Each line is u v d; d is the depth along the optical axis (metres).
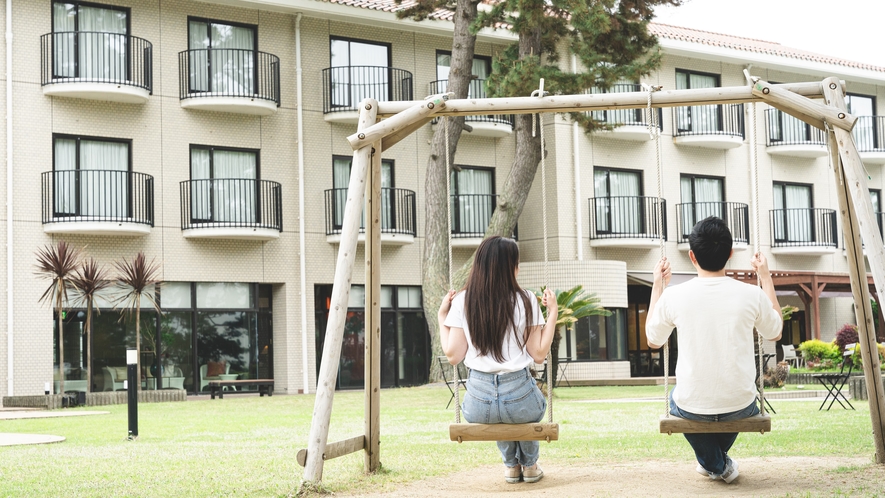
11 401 18.75
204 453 7.93
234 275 22.80
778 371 19.20
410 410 14.52
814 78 30.66
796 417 10.90
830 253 30.02
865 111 31.91
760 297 5.21
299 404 17.30
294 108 23.83
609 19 19.44
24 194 20.47
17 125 20.50
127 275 20.36
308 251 23.80
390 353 24.72
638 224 27.23
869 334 6.02
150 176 21.66
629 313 27.52
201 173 22.69
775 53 29.42
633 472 6.00
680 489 5.21
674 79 28.31
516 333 5.35
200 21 22.83
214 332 22.66
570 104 6.25
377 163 6.50
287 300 23.42
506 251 5.45
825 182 30.86
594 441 8.26
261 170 23.31
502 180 26.52
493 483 5.77
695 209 28.52
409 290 25.27
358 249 24.59
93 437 10.07
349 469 6.56
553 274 24.98
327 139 24.27
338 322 5.90
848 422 9.87
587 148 27.00
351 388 24.34
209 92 22.39
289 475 6.28
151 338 21.69
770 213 29.64
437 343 22.47
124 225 20.83
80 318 20.84
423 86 25.53
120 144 21.70
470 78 21.88
